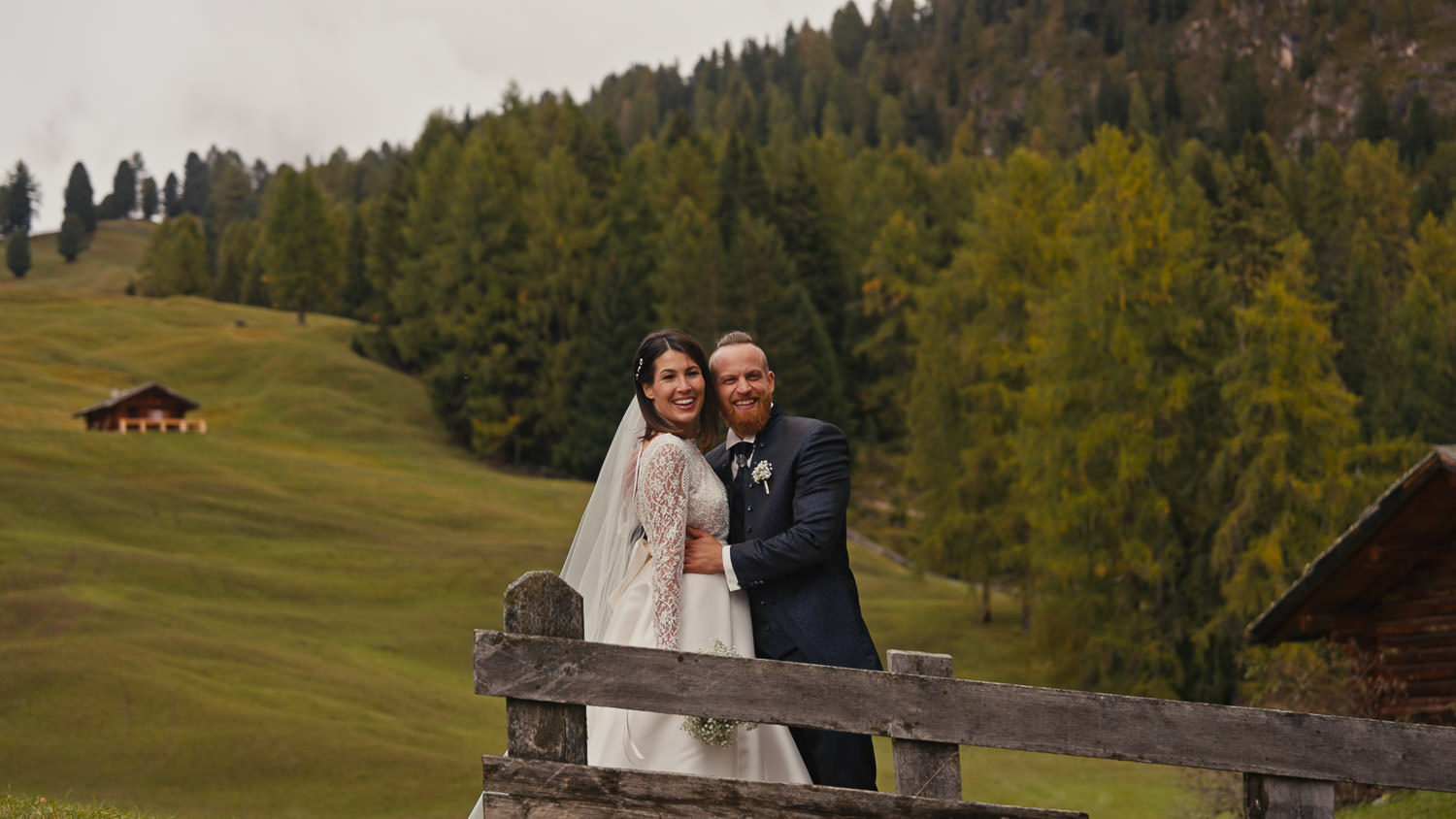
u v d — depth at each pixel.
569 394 88.56
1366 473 41.91
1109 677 43.34
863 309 93.69
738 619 5.60
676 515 5.52
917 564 52.69
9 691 28.30
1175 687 41.84
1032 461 44.38
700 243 85.81
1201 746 4.83
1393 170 118.44
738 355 5.89
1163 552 42.16
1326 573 17.25
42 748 25.23
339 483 66.44
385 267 120.19
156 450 66.00
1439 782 5.00
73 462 61.28
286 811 23.11
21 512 50.78
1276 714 4.93
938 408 53.34
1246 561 39.25
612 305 85.38
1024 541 50.88
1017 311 52.31
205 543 51.78
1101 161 45.81
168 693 29.00
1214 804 17.42
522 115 127.50
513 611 4.42
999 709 4.66
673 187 109.75
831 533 5.51
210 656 33.69
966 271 56.56
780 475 5.76
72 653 31.25
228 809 22.88
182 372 103.69
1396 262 100.50
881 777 26.89
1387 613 17.89
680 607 5.52
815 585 5.61
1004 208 53.84
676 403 5.85
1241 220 55.59
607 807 4.31
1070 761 30.00
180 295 168.00
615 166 121.56
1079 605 43.03
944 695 4.63
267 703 30.00
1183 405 41.88
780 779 5.37
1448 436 67.12
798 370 81.56
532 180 108.75
